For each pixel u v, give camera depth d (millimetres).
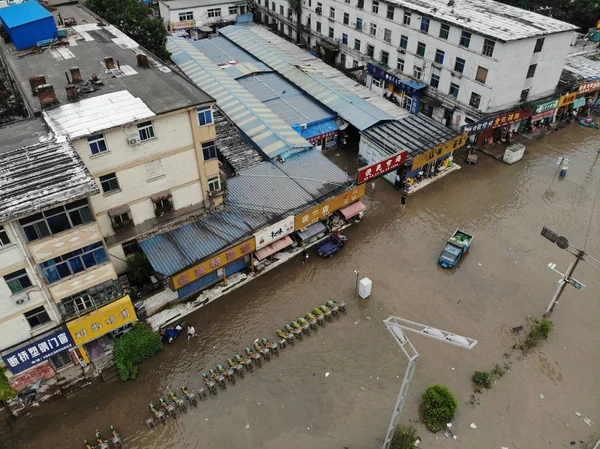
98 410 25812
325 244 36250
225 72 53938
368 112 46656
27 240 21203
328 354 28984
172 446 24328
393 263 35688
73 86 27984
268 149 39625
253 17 81000
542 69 46594
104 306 25875
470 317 31406
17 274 21969
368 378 27688
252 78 54375
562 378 27688
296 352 29047
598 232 38688
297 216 33688
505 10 50125
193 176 30672
